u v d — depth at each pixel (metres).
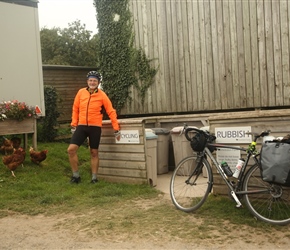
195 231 4.27
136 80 10.81
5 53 8.93
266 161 4.20
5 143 8.22
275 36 8.48
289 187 4.25
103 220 4.79
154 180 6.80
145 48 10.56
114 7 11.06
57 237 4.31
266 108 8.87
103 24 11.37
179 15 9.85
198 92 9.70
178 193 5.39
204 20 9.45
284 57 8.38
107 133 7.02
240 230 4.23
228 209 4.91
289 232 4.10
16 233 4.49
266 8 8.56
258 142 5.08
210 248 3.82
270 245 3.81
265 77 8.67
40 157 7.94
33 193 6.09
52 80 15.36
